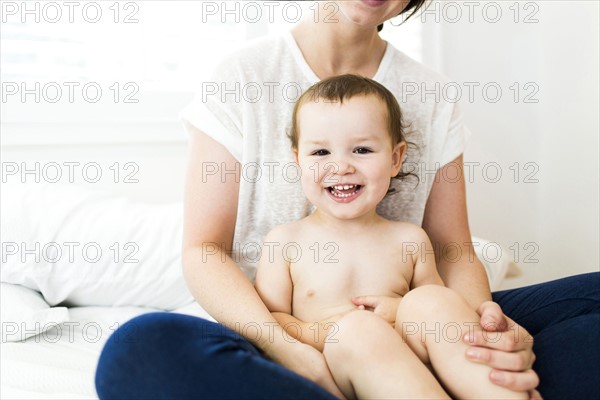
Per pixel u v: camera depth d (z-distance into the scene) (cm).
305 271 106
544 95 200
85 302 149
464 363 84
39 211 148
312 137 103
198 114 109
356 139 102
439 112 119
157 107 191
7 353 117
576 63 186
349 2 99
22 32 176
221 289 97
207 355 74
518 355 82
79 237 147
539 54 201
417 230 110
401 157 111
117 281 147
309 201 113
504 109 212
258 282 107
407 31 216
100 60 185
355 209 103
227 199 109
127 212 157
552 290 107
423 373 81
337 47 113
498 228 217
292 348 88
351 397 87
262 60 112
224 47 199
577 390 87
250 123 108
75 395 104
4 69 174
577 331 92
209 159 108
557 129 196
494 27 210
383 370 81
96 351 124
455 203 121
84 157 184
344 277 105
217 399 73
